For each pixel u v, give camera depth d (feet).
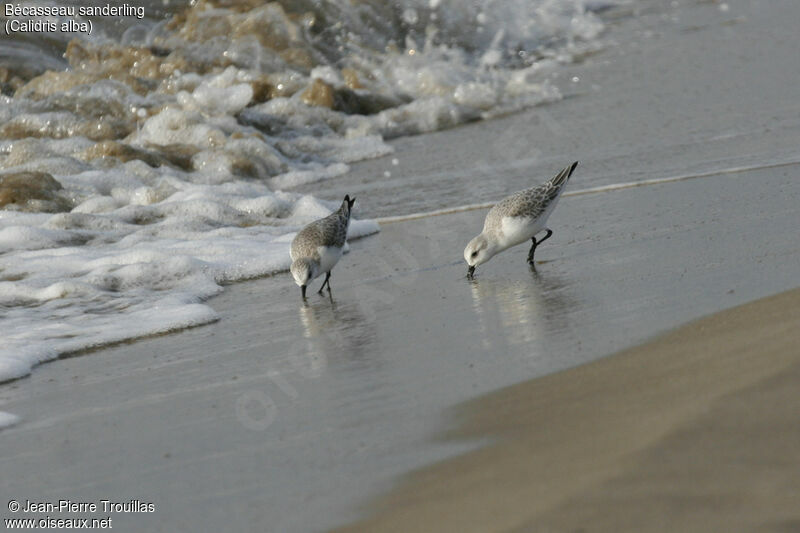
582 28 102.89
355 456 21.01
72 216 50.96
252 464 21.67
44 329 35.81
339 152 70.79
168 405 26.94
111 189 58.75
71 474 22.66
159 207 52.90
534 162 59.26
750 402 18.71
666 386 21.29
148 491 21.06
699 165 51.57
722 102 67.05
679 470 16.43
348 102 80.84
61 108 74.84
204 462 22.33
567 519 15.49
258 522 18.53
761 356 21.67
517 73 88.33
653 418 19.20
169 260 42.93
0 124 73.20
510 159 61.31
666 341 25.41
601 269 35.47
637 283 32.60
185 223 50.37
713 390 19.93
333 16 97.81
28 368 31.94
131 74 84.28
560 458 18.30
